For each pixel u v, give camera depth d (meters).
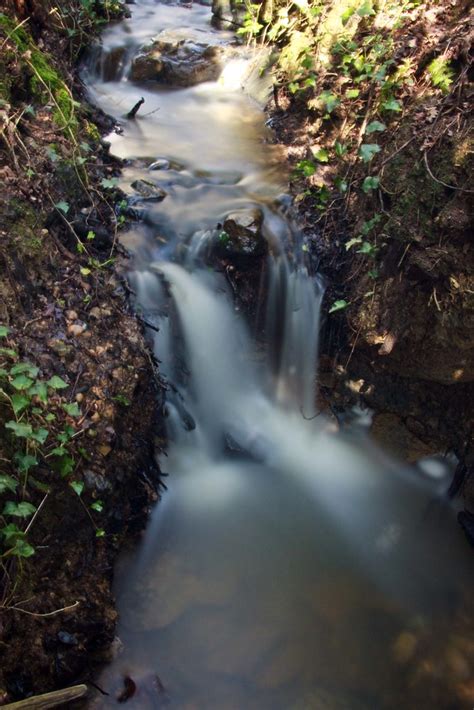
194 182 5.64
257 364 5.29
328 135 5.70
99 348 3.99
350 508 4.69
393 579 4.21
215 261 5.05
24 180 4.15
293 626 3.78
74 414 3.48
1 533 2.95
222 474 4.67
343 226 5.12
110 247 4.66
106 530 3.70
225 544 4.18
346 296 4.95
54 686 3.09
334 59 5.74
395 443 5.09
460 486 4.74
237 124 6.71
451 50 4.42
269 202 5.46
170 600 3.77
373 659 3.69
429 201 4.08
